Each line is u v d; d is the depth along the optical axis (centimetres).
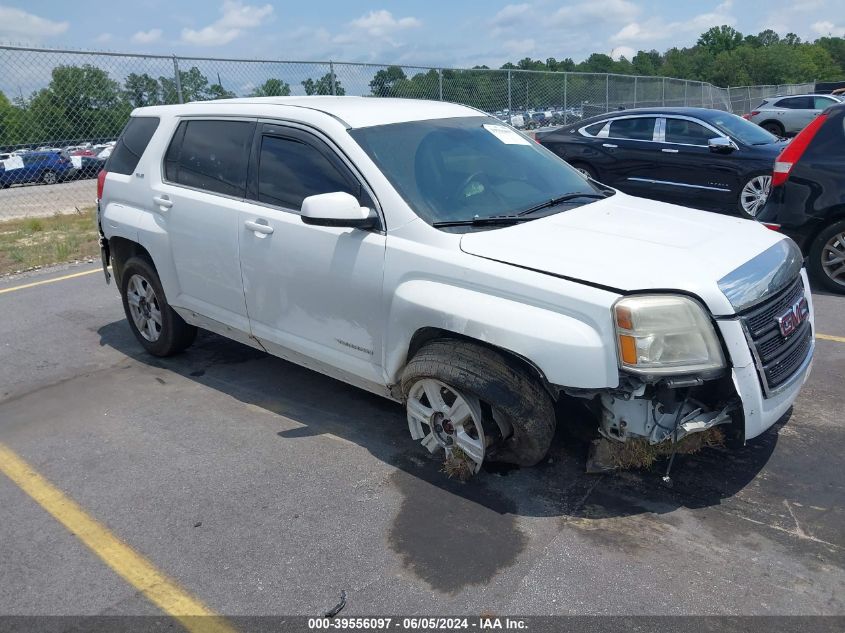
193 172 470
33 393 496
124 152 534
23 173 1058
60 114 1048
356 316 377
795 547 302
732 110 3412
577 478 359
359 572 298
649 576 288
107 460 400
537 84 1734
